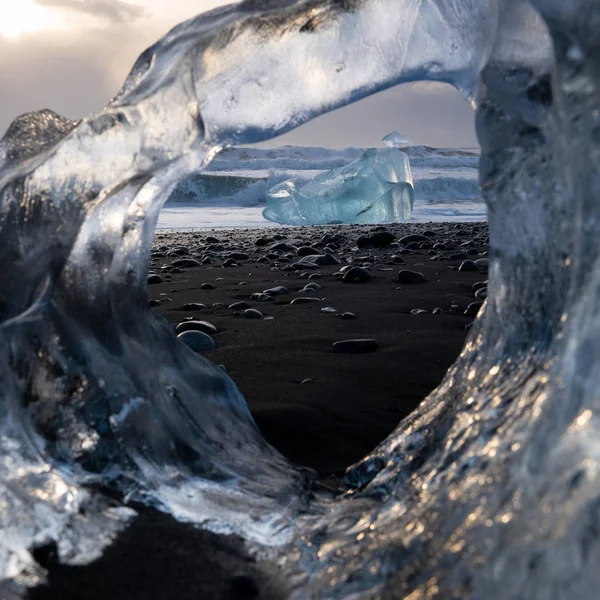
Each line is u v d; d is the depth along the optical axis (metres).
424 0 0.61
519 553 0.29
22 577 0.45
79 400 0.58
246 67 0.65
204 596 0.46
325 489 0.68
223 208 11.54
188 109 0.64
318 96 0.66
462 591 0.32
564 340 0.34
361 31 0.64
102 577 0.47
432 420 0.61
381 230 5.64
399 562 0.40
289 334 1.52
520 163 0.52
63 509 0.51
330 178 8.40
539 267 0.51
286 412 0.98
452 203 11.84
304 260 3.11
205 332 1.53
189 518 0.56
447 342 1.42
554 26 0.34
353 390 1.09
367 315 1.74
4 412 0.53
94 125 0.63
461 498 0.39
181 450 0.64
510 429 0.40
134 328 0.68
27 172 0.64
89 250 0.64
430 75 0.63
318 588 0.45
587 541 0.26
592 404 0.29
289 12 0.64
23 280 0.63
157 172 0.66
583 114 0.34
